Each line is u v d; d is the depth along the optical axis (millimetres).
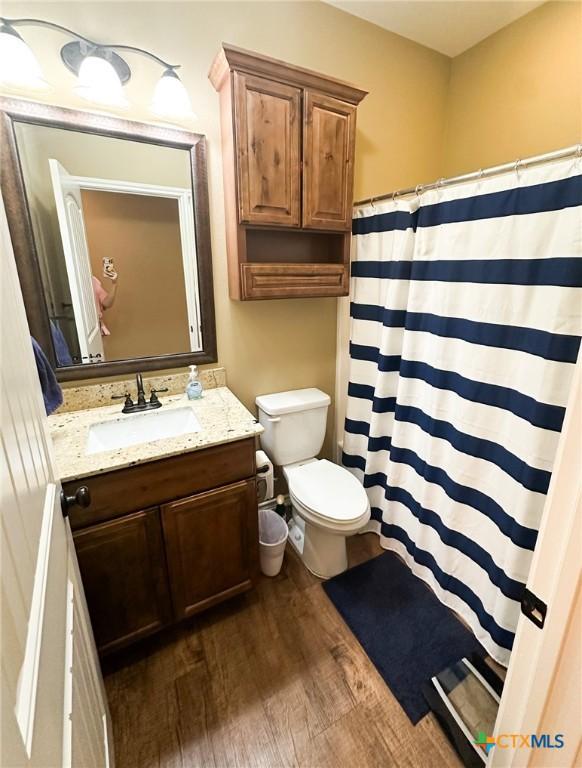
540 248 1110
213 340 1721
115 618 1253
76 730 604
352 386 2021
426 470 1619
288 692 1266
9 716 314
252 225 1483
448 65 2055
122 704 1231
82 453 1182
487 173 1219
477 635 1434
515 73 1777
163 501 1246
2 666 318
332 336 2102
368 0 1628
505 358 1258
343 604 1598
